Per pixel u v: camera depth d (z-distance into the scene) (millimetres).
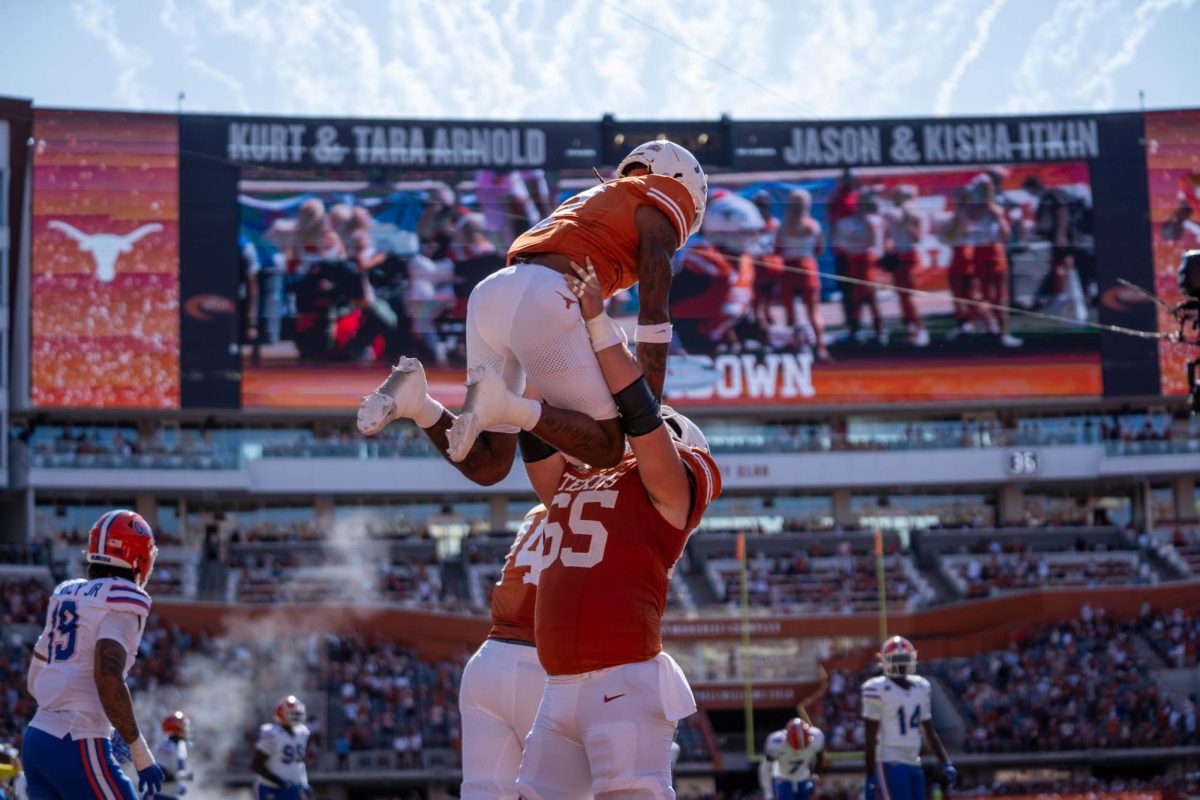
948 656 42875
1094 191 50656
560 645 5230
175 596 44125
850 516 53000
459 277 49469
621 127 50375
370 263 49156
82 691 7055
